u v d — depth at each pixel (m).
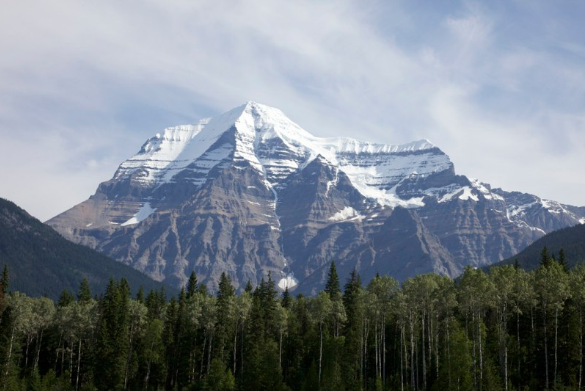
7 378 154.75
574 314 135.62
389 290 149.12
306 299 194.88
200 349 170.88
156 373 170.00
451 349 133.12
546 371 131.75
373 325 160.00
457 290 144.00
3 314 163.75
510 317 150.75
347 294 171.38
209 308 165.12
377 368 148.00
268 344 153.88
